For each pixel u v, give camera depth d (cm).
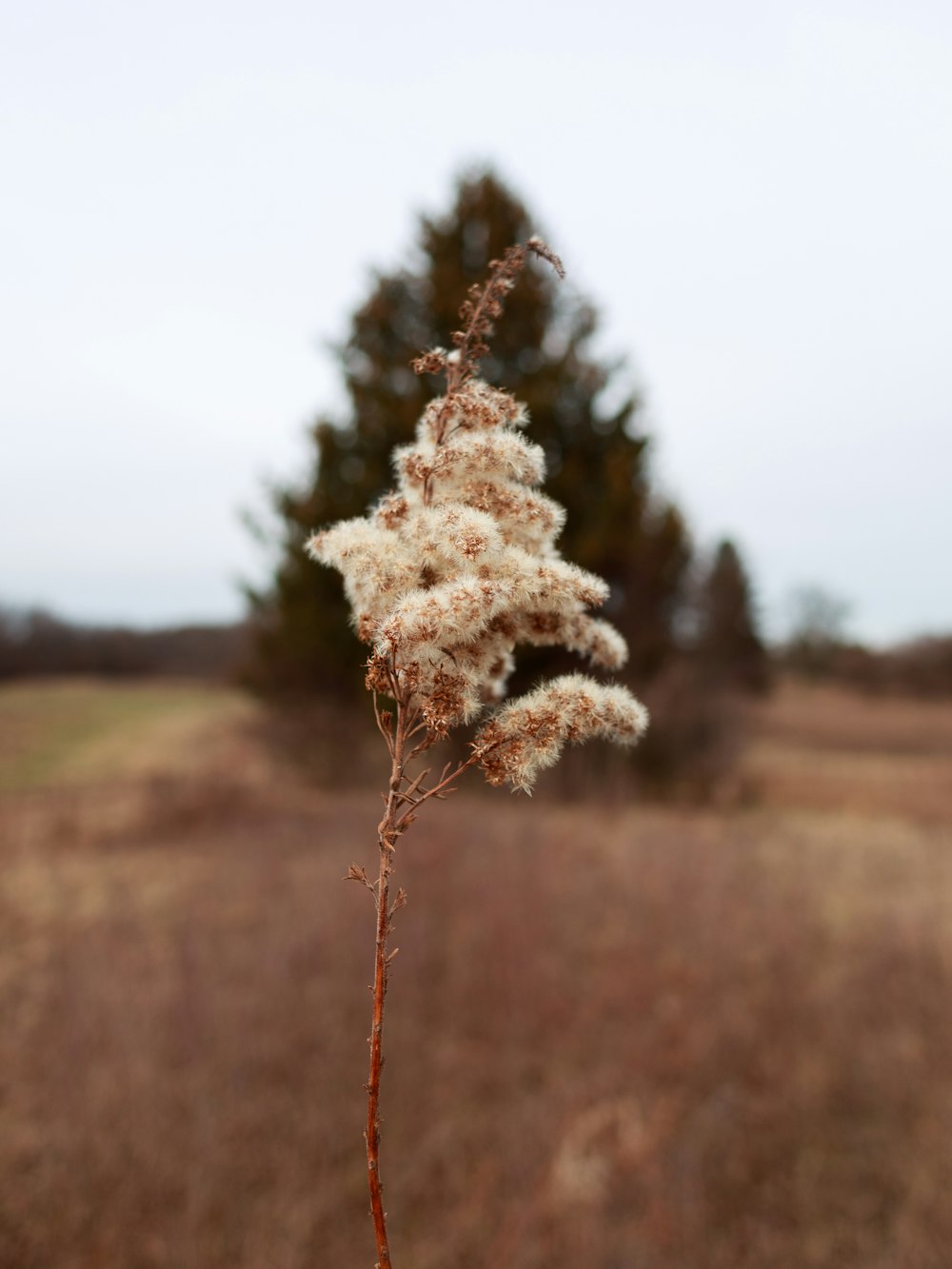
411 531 124
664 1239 349
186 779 1420
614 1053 484
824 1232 362
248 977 558
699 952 619
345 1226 364
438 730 113
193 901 771
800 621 4922
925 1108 438
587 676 134
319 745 1538
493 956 572
